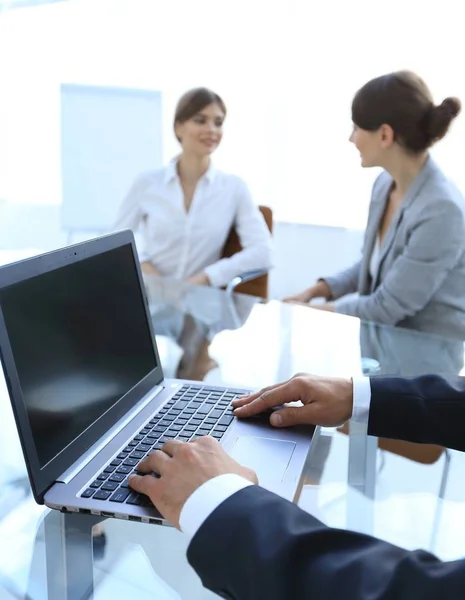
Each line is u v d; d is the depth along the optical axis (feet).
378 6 8.75
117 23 10.59
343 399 3.18
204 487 2.19
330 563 1.82
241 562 1.89
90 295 3.20
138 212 8.71
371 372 4.34
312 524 1.99
